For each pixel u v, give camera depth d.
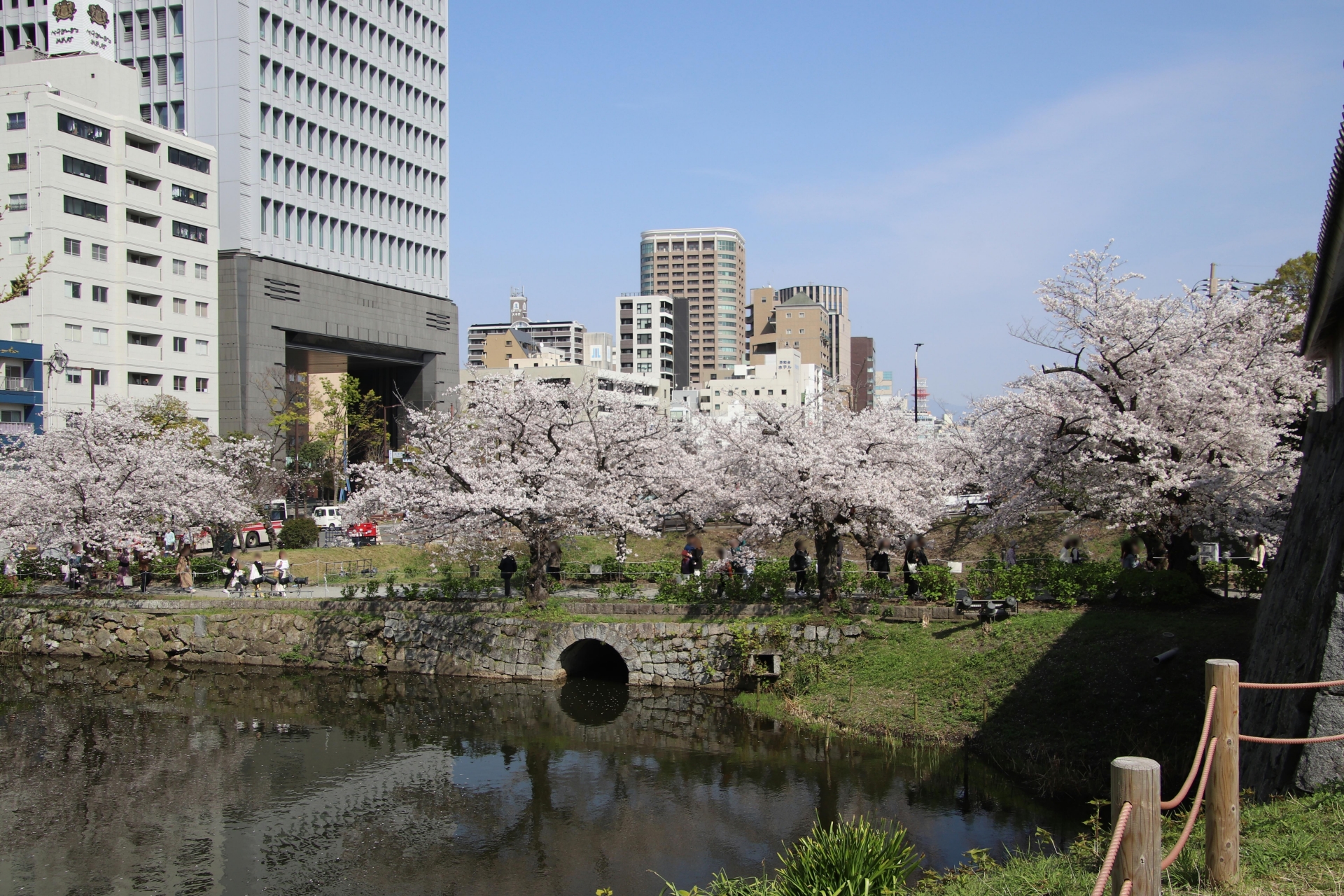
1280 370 24.44
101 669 32.38
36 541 33.69
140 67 66.56
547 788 20.84
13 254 52.94
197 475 35.22
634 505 32.31
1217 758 8.27
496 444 31.94
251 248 65.75
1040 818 17.53
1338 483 13.45
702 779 20.94
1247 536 27.42
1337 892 7.96
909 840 16.70
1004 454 26.91
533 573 30.34
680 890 15.02
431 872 16.80
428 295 84.12
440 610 30.95
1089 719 20.12
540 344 132.38
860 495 25.84
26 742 24.66
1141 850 6.06
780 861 16.52
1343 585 11.58
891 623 25.94
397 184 81.06
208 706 28.05
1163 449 23.66
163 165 59.25
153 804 20.27
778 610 27.67
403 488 29.03
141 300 58.47
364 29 77.69
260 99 67.00
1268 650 14.98
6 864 17.25
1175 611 22.62
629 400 34.69
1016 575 25.17
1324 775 11.03
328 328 70.75
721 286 199.62
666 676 28.28
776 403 30.58
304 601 32.62
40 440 34.97
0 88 58.59
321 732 25.31
